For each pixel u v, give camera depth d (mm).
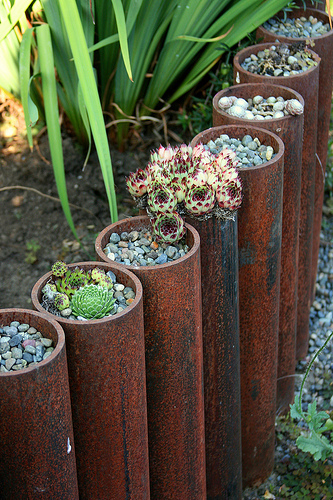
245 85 2055
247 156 1794
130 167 2943
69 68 2547
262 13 2477
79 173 2906
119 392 1346
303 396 2465
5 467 1218
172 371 1539
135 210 2883
